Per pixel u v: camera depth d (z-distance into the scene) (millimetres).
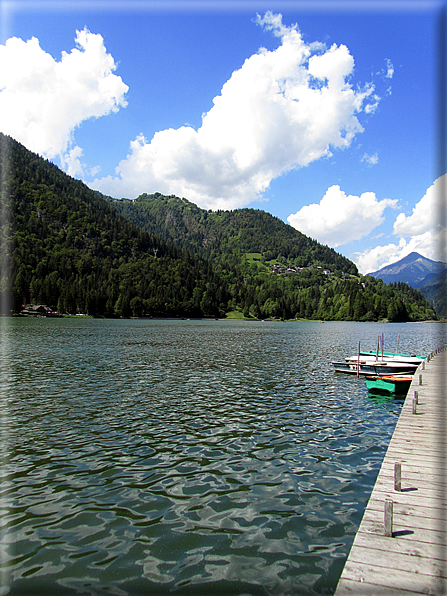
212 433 16156
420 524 7562
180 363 36500
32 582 7441
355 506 10266
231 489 11195
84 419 18031
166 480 11766
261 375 30219
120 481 11703
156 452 14023
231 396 22969
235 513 9891
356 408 20578
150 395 22984
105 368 32906
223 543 8648
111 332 81875
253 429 16750
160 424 17328
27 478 11867
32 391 23844
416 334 98375
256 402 21578
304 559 8125
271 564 7969
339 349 52719
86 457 13547
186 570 7785
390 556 6547
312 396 23281
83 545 8562
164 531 9094
